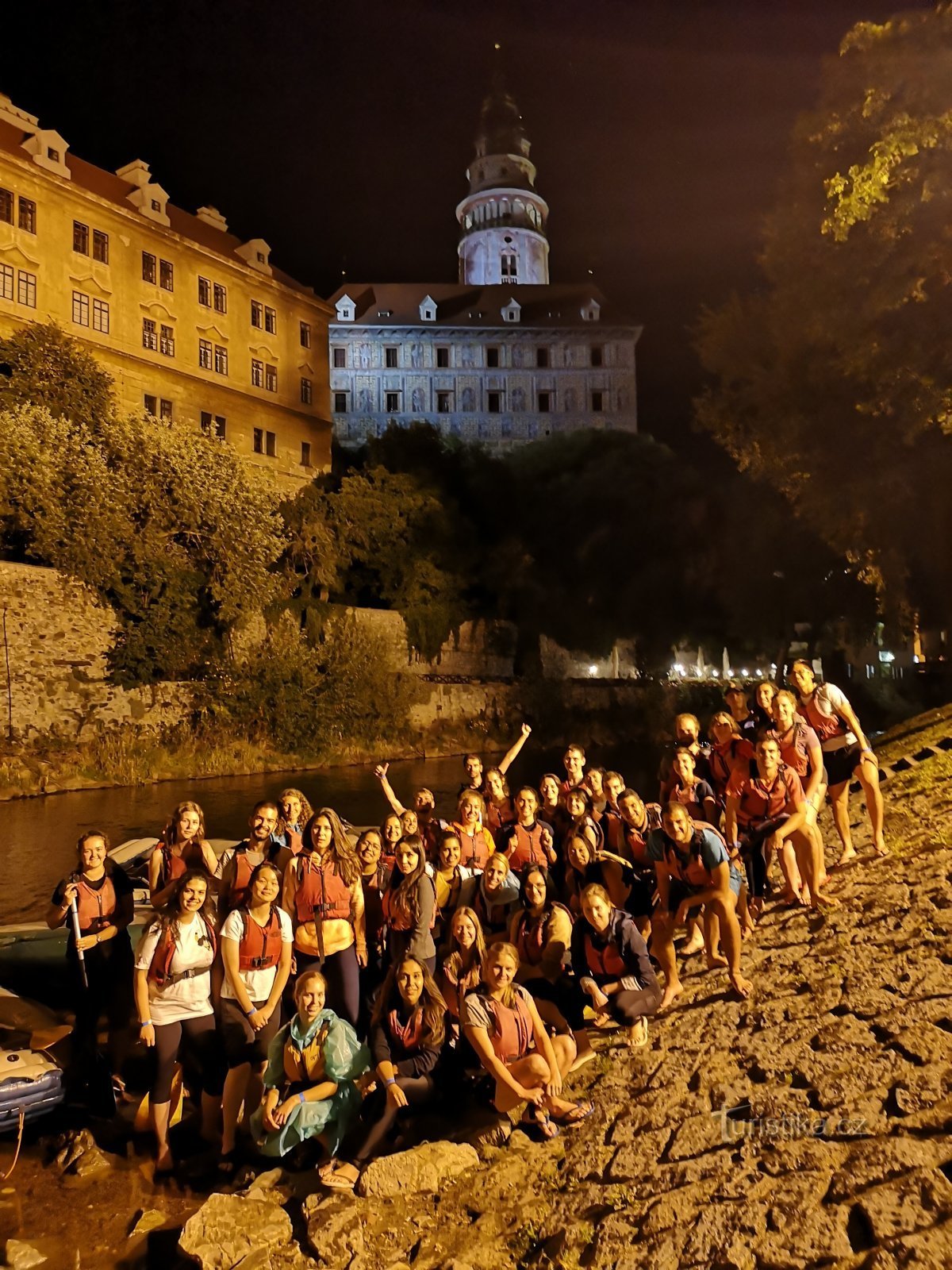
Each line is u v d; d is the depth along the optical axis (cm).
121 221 3881
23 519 2552
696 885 614
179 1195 528
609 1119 503
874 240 1628
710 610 5038
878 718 4853
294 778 2973
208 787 2656
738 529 4684
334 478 4975
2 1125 567
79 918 619
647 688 4994
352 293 8431
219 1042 566
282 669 3275
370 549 4119
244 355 4500
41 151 3631
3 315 3419
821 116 1816
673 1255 358
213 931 566
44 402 2988
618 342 8156
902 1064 431
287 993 620
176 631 2922
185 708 3008
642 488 4919
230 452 3247
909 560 2330
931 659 4944
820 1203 354
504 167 9831
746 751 706
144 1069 701
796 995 557
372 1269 418
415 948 622
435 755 3806
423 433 5006
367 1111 543
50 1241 482
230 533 3028
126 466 2856
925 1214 321
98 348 3734
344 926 623
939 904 604
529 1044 533
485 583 4716
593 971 619
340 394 8038
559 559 4909
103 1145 590
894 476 2003
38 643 2580
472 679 4322
